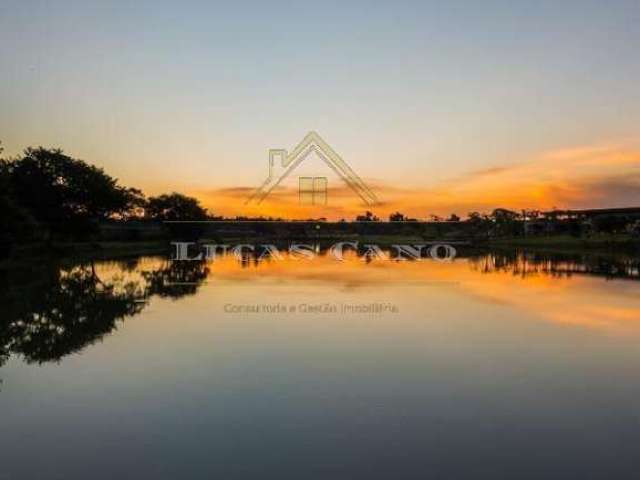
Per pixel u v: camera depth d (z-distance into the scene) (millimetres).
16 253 33875
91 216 45125
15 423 6648
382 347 10484
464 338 11234
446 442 5973
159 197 57781
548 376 8500
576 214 56625
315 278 23469
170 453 5719
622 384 8078
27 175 40562
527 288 19750
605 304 15797
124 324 12977
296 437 6113
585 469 5328
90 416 6863
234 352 10125
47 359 9719
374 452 5715
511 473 5238
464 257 39188
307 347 10484
